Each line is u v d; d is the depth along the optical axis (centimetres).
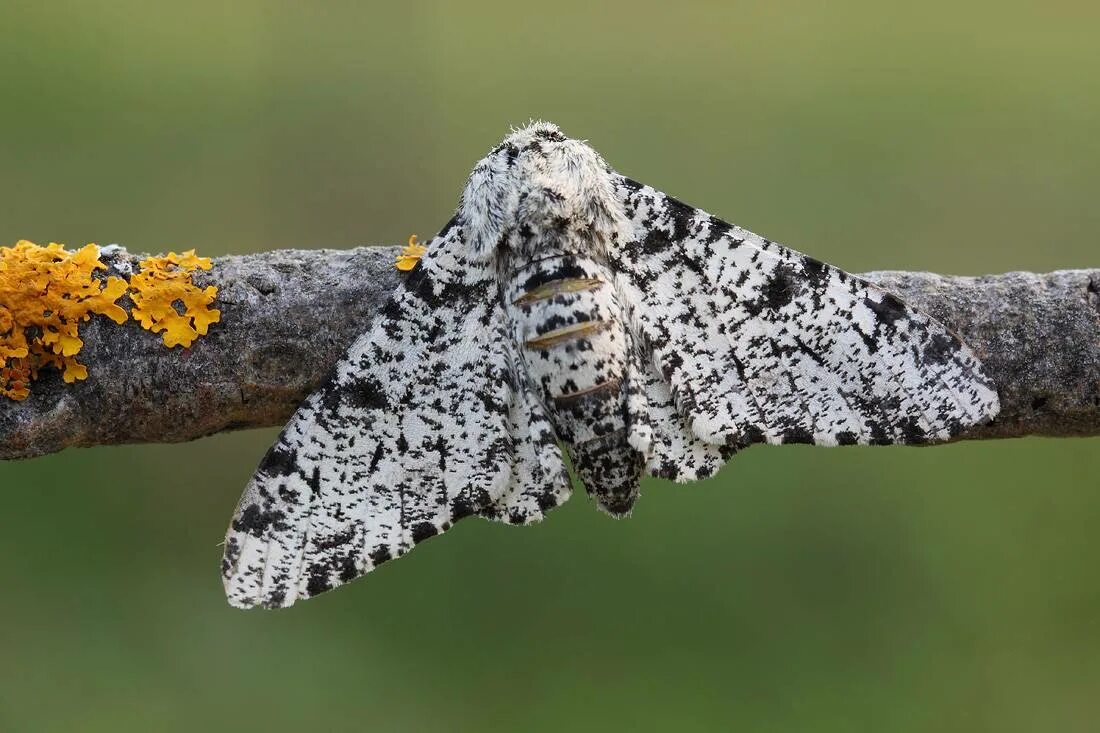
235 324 38
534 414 38
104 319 38
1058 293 38
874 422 38
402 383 38
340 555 38
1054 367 38
